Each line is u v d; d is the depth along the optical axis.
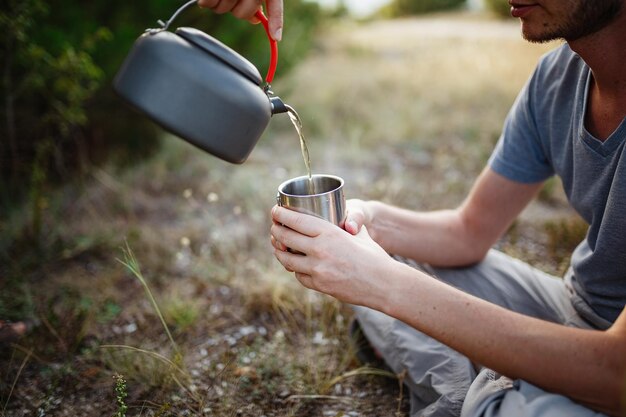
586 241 1.58
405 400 1.86
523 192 1.75
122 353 2.06
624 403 1.12
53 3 3.20
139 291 2.52
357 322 2.07
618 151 1.34
